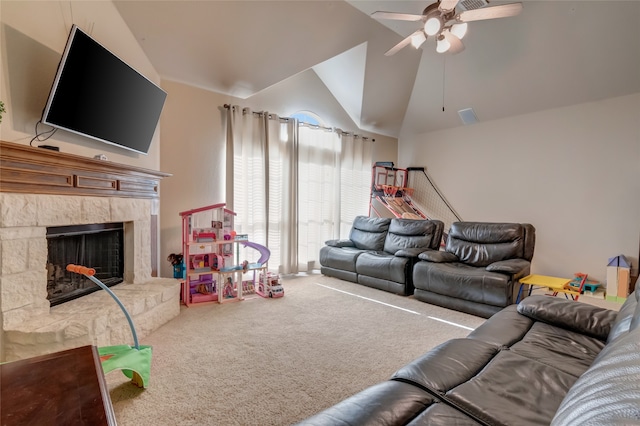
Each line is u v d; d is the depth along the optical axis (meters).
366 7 3.30
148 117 2.97
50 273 2.19
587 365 1.36
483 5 2.87
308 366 2.06
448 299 3.24
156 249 3.47
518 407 1.04
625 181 3.92
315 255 5.12
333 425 0.92
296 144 4.68
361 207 5.83
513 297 2.95
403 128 6.19
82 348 1.24
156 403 1.65
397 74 4.78
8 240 1.76
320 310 3.15
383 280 3.86
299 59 3.79
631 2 3.03
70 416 0.85
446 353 1.39
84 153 2.48
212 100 4.07
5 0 1.93
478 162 5.30
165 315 2.75
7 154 1.73
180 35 3.14
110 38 2.74
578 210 4.28
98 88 2.36
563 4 3.22
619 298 3.76
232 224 3.71
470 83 4.63
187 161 3.86
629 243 3.90
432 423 0.96
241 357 2.16
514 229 3.49
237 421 1.53
